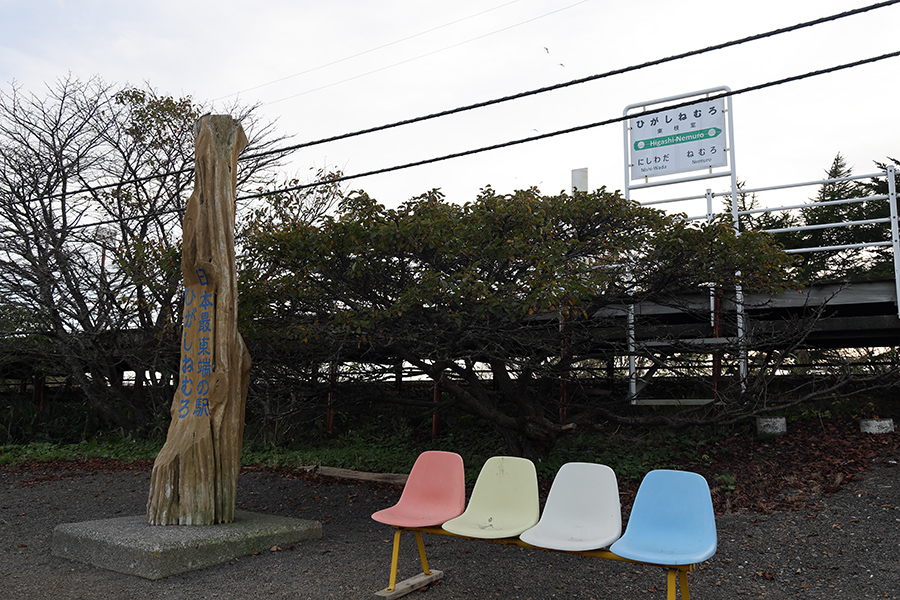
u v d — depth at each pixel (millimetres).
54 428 13914
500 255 7082
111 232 12414
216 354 6000
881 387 7836
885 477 6566
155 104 12852
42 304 11711
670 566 3301
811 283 8719
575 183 9914
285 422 11852
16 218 12383
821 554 5082
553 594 4395
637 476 7895
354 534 6328
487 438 10242
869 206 14789
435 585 4578
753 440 8414
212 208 6121
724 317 9117
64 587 4555
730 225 7793
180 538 5047
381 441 11125
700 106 9508
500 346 7500
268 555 5406
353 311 6977
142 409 13500
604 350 9508
